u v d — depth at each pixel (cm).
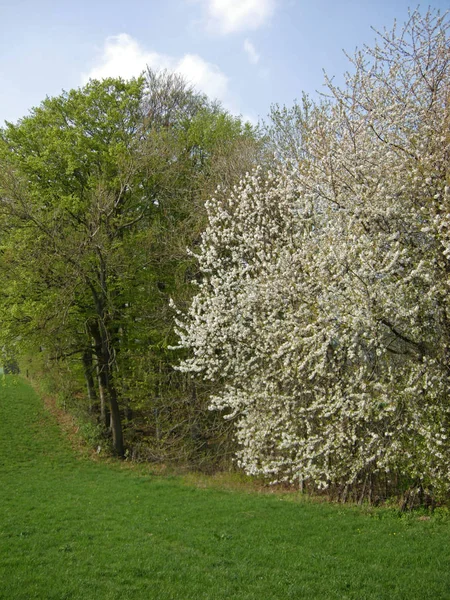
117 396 2539
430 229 1034
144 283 2305
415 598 816
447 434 1146
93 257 2167
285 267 1332
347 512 1438
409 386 1103
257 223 1534
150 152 2259
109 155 2278
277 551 1097
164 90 2731
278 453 1571
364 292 1081
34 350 2266
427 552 1053
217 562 1012
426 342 1134
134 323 2278
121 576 911
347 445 1284
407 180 1119
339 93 1298
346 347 1191
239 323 1415
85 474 2158
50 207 2236
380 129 1250
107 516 1427
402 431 1183
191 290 2075
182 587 866
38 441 2673
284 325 1318
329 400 1225
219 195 1961
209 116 2733
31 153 2336
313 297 1276
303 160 1368
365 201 1174
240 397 1459
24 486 1889
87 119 2350
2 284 2044
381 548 1095
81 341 2403
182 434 2222
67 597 801
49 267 2041
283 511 1476
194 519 1400
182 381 2203
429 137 1138
